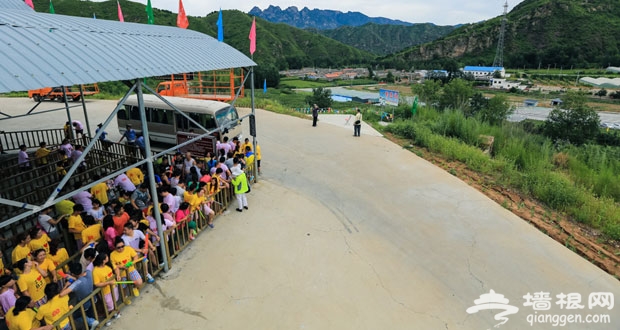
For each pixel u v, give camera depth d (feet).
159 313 18.62
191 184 25.66
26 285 15.99
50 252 18.61
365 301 20.11
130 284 19.25
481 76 440.45
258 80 350.64
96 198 23.99
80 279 16.62
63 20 22.48
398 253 25.12
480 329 18.48
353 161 44.93
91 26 22.94
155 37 27.02
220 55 30.86
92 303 16.58
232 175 30.07
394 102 75.77
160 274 21.71
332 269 22.88
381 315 19.08
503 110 84.94
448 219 29.84
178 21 54.34
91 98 87.66
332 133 59.52
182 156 32.99
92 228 20.31
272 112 76.59
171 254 23.35
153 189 20.26
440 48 624.59
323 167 42.47
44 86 13.70
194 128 41.45
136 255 19.08
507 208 31.96
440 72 444.96
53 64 15.34
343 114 82.07
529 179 37.83
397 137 59.16
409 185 37.19
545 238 26.94
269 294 20.31
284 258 23.82
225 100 68.03
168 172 28.71
